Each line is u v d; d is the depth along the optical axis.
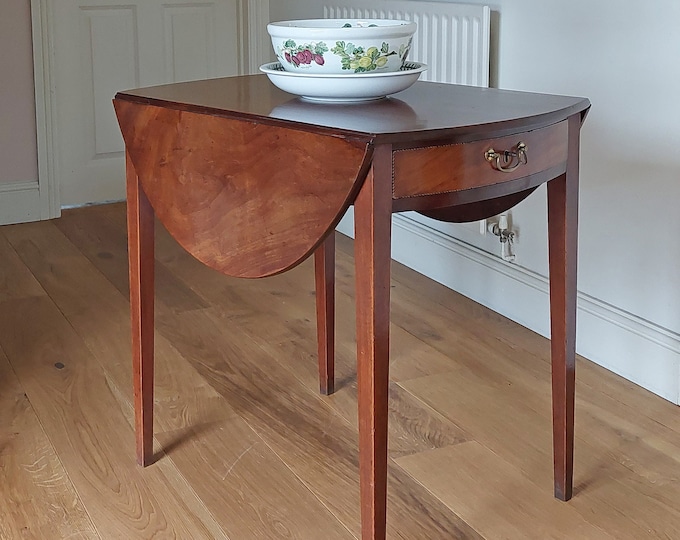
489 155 1.38
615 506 1.70
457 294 2.88
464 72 2.66
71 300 2.80
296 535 1.61
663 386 2.15
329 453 1.90
